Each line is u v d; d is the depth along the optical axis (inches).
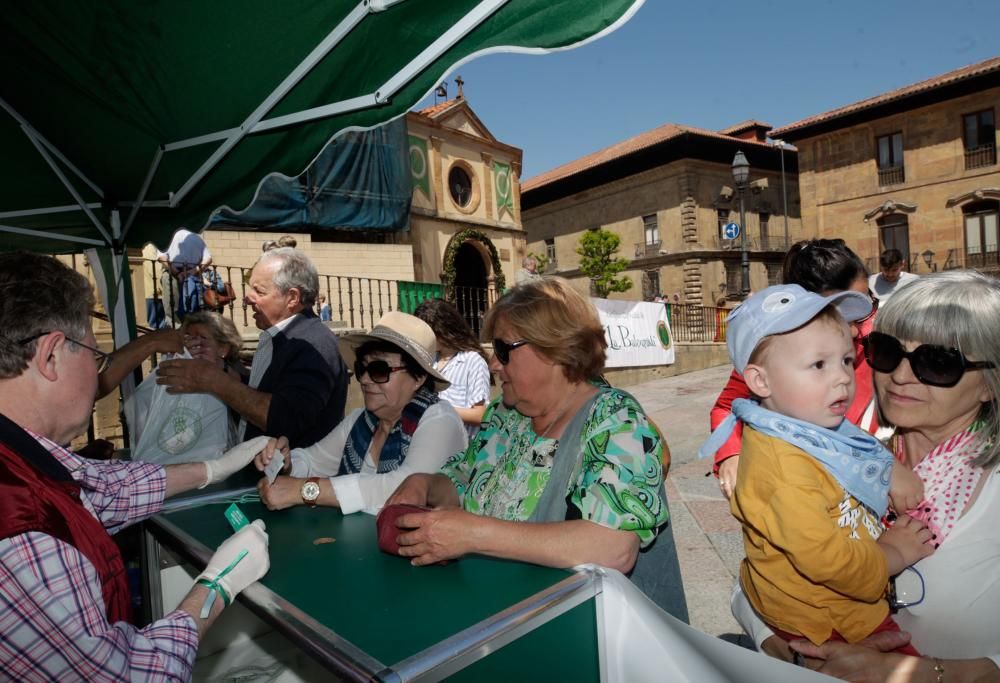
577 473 56.4
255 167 104.5
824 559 48.7
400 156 515.5
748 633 59.9
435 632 41.3
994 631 49.3
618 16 55.3
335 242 484.4
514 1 61.2
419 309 158.6
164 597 73.9
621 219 1424.7
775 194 1425.9
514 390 62.4
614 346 492.4
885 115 1081.4
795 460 52.8
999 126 972.6
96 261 149.4
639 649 47.0
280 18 74.0
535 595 45.3
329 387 112.1
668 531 60.9
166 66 86.7
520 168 765.3
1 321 49.6
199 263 277.9
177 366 108.4
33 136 114.1
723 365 626.5
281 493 74.2
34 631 40.4
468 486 68.6
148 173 114.9
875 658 49.0
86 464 63.6
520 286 64.7
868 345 56.7
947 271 55.1
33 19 83.6
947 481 53.2
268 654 74.8
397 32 70.2
